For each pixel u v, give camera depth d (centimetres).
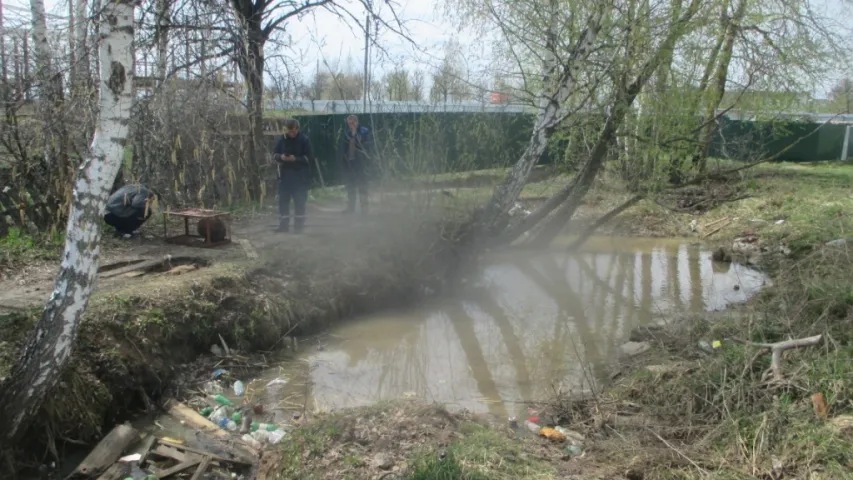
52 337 435
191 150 781
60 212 824
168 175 856
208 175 905
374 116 1217
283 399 605
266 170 1103
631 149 1164
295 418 566
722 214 1448
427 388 645
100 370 538
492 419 570
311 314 779
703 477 430
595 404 573
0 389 449
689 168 1230
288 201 980
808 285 765
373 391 633
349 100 1222
